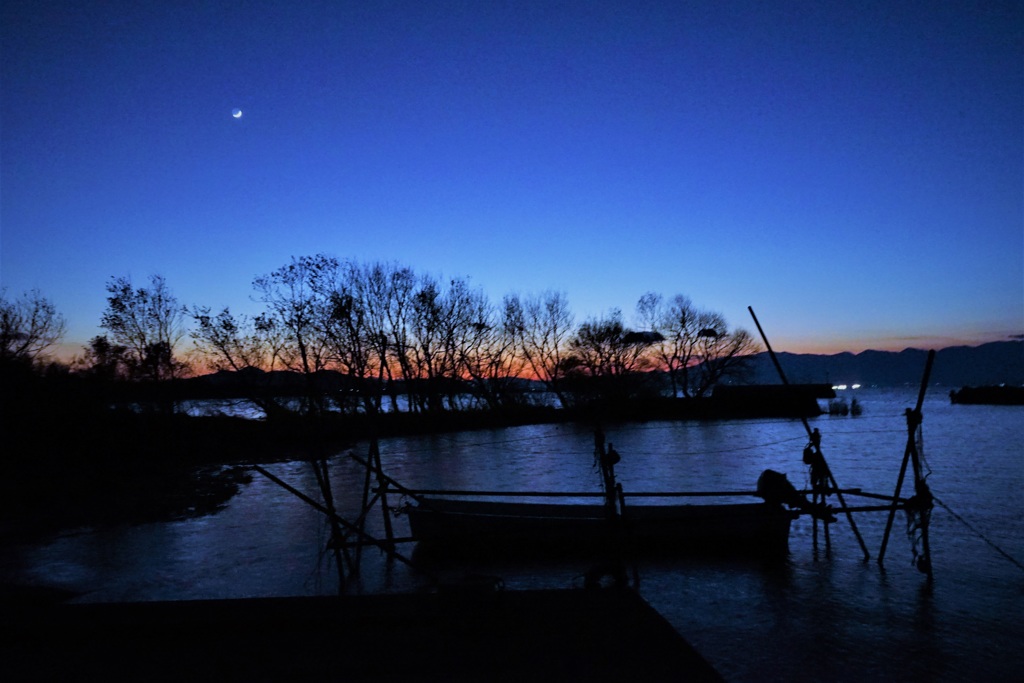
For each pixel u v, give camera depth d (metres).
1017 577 12.51
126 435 34.44
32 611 4.88
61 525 19.17
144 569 14.21
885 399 137.38
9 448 27.89
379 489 13.98
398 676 3.88
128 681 3.87
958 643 9.52
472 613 4.41
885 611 10.81
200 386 44.50
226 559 14.95
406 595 5.17
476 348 66.62
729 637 9.82
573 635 4.45
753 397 74.56
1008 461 31.31
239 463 34.28
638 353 75.50
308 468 33.28
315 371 44.31
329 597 5.14
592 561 13.80
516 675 3.87
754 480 27.56
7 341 33.97
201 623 4.64
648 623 4.65
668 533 14.04
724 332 82.25
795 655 9.16
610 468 11.75
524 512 14.66
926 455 34.44
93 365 38.47
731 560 13.68
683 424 63.22
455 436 52.19
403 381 63.50
